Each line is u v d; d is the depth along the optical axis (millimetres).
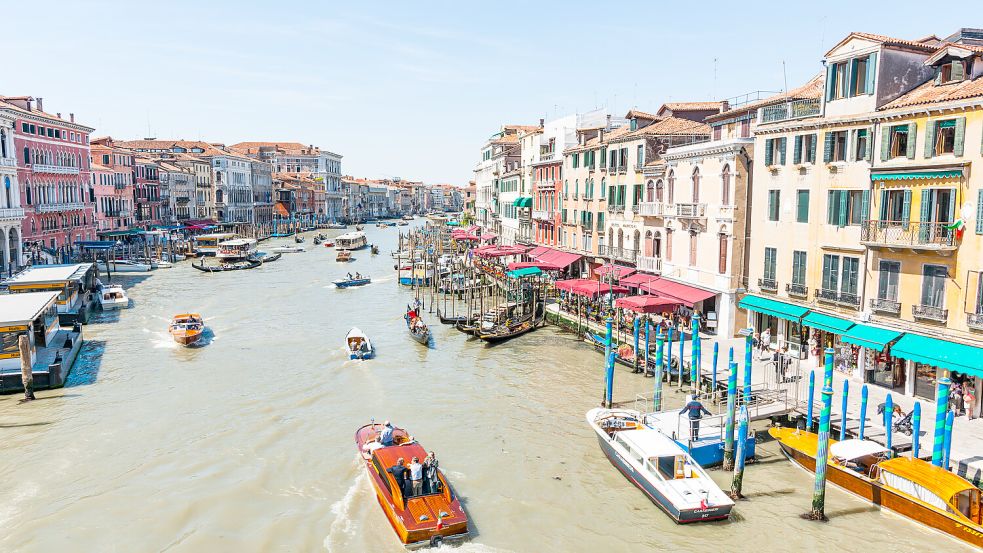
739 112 33969
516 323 41438
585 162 51000
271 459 22172
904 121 23781
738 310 33531
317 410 26812
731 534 17578
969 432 20859
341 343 38094
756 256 31594
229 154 117000
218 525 18047
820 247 27703
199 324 38969
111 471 21172
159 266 73062
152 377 30875
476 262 65250
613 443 21328
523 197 70062
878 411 21766
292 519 18359
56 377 28859
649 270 40812
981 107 21078
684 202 37094
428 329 41500
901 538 17062
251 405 27281
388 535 17578
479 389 29578
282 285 61031
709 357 30422
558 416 26219
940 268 22750
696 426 21578
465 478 20859
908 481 17656
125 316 44875
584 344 37969
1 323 28266
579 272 52188
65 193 67250
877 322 24953
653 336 34844
